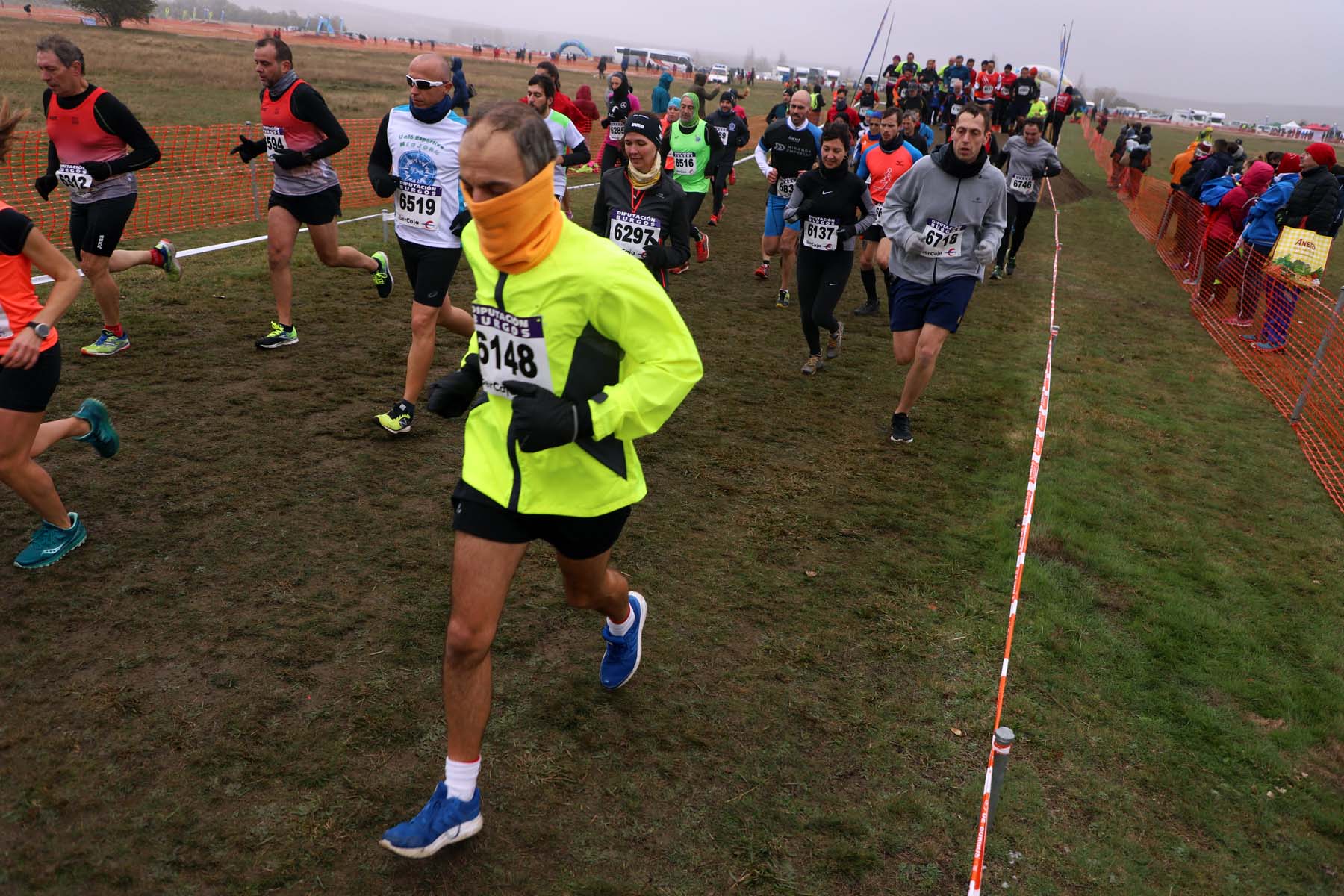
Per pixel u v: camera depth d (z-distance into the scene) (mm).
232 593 3350
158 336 5977
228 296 7004
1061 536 4473
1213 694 3377
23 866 2174
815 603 3684
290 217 5684
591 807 2539
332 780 2539
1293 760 3068
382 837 2299
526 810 2508
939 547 4246
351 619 3264
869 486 4848
